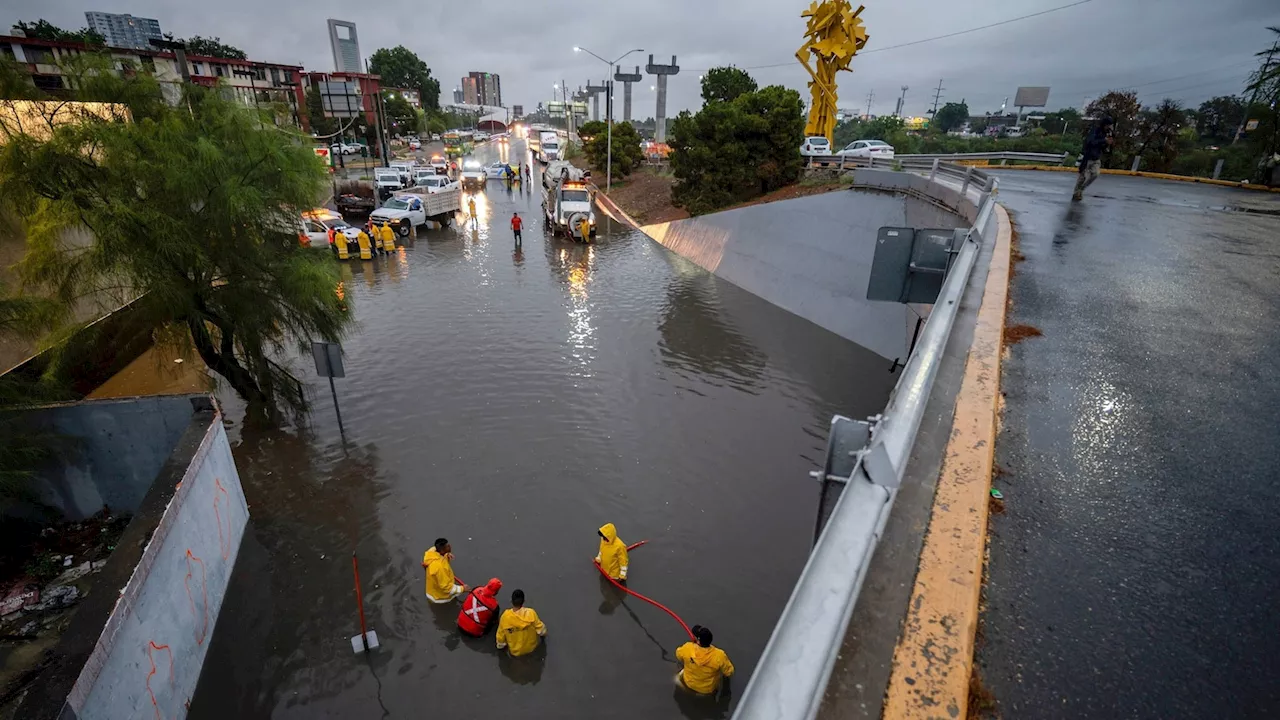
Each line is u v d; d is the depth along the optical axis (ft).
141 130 28.09
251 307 32.68
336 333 36.96
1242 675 5.72
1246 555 7.46
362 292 64.08
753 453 35.01
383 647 21.75
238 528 26.32
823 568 4.70
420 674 20.74
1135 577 7.03
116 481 26.55
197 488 22.21
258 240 32.65
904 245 15.90
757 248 71.46
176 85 32.89
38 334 26.61
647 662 21.33
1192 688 5.57
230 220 30.04
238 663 20.89
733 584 25.07
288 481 31.24
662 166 149.38
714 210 88.43
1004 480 8.99
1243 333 15.46
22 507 25.61
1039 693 5.45
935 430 9.23
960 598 5.85
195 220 30.09
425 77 370.32
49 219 25.52
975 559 6.42
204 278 31.73
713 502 30.37
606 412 39.24
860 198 60.59
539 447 34.83
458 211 116.47
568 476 32.14
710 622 23.12
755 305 63.36
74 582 23.18
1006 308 17.29
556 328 54.65
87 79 29.68
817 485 32.09
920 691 4.84
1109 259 23.49
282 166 32.09
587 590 24.52
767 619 23.35
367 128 204.74
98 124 27.12
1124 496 8.65
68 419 25.04
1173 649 6.01
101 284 28.60
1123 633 6.18
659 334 54.13
